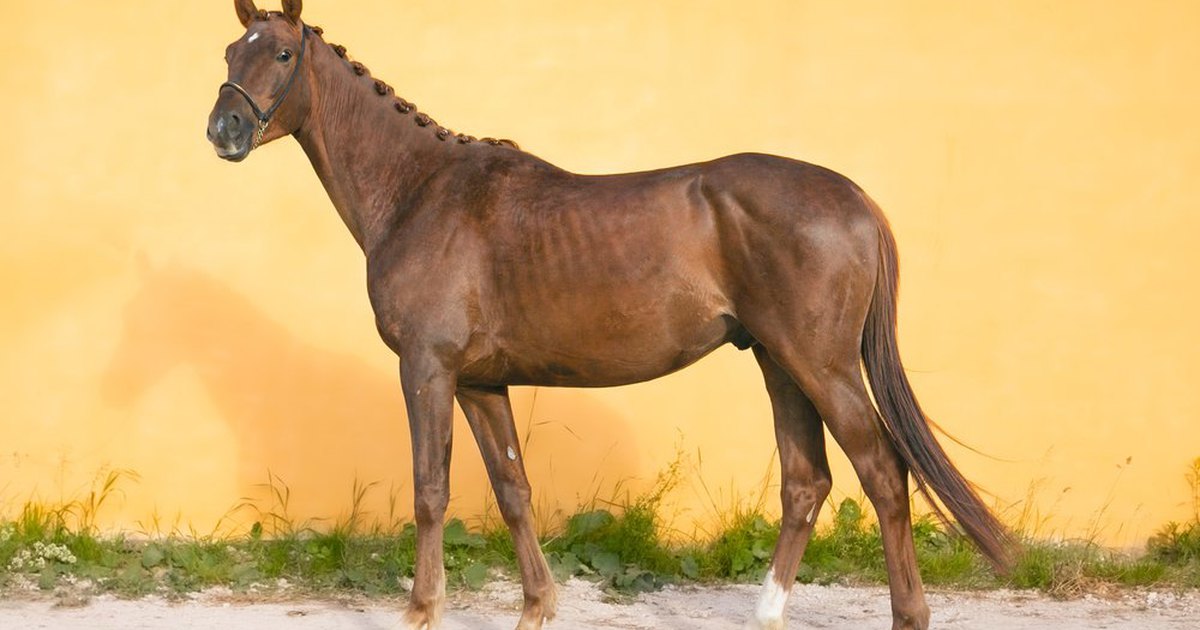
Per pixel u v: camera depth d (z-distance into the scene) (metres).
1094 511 10.42
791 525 7.46
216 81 10.69
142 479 10.59
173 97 10.67
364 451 10.66
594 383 7.52
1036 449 10.46
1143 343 10.46
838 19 10.60
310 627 8.29
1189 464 10.39
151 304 10.62
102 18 10.68
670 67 10.68
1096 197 10.49
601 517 10.24
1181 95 10.47
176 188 10.66
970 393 10.52
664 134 10.66
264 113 7.66
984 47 10.55
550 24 10.72
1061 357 10.48
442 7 10.74
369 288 7.70
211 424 10.62
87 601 8.88
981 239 10.52
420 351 7.39
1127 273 10.48
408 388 7.44
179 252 10.66
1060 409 10.47
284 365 10.66
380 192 7.88
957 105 10.55
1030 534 10.37
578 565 9.76
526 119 10.72
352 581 9.40
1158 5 10.48
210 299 10.66
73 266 10.62
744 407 10.62
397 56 10.76
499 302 7.37
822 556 9.91
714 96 10.66
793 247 6.84
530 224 7.31
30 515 10.27
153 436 10.61
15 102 10.65
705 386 10.63
